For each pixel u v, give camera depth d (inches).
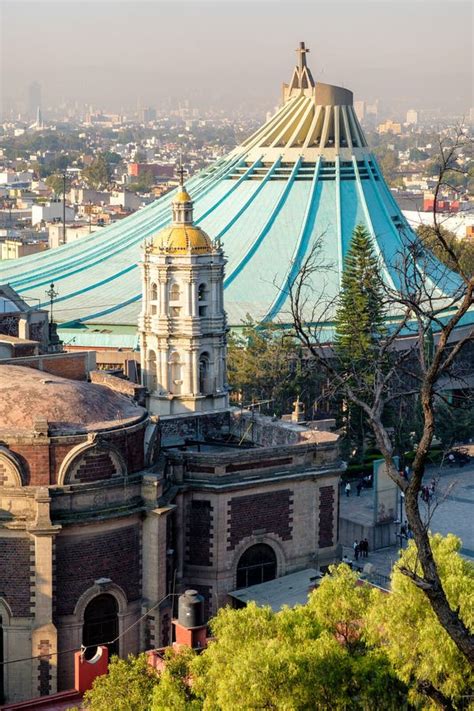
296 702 2950.3
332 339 7815.0
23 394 4146.2
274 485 4549.7
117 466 4121.6
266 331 7731.3
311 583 4466.0
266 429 4938.5
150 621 4210.1
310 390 6943.9
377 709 3034.0
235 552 4503.0
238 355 6988.2
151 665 3454.7
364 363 6102.4
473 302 2746.1
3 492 3986.2
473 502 6530.5
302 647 3073.3
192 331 5625.0
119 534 4133.9
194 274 5620.1
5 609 4020.7
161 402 5684.1
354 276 6752.0
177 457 4441.4
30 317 5890.8
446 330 2701.8
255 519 4532.5
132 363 5989.2
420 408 7007.9
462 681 2957.7
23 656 4030.5
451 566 3129.9
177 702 3063.5
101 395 4296.3
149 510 4170.8
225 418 5137.8
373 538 5866.1
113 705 3198.8
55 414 4094.5
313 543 4672.7
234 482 4458.7
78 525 4033.0
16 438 3983.8
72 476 4037.9
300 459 4621.1
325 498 4682.6
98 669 3555.6
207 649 3255.4
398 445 6943.9
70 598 4067.4
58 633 4055.1
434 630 2957.7
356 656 3127.5
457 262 2751.0
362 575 4419.3
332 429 6781.5
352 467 6860.2
